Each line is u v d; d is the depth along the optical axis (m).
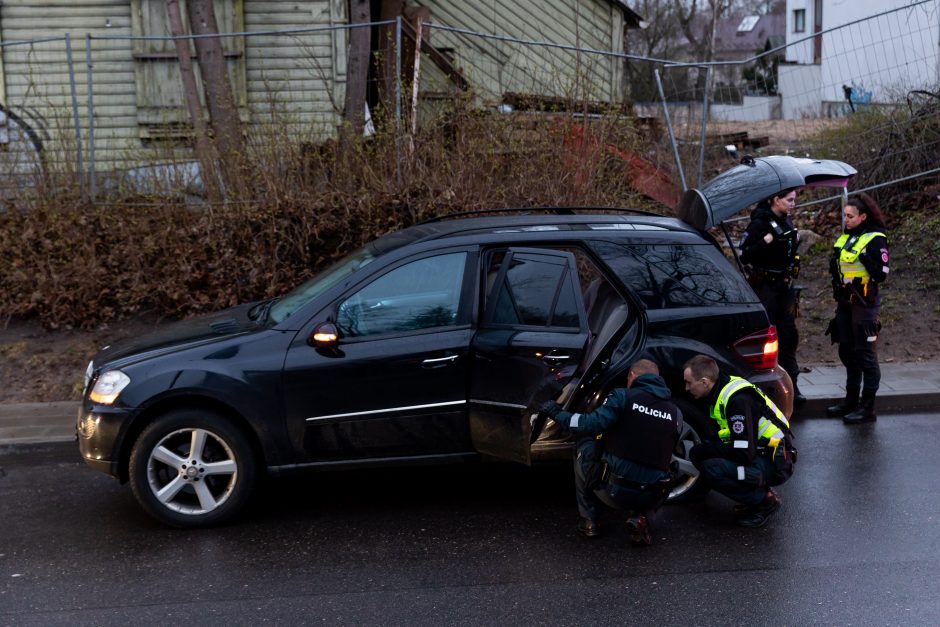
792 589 4.36
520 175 9.34
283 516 5.46
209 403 5.23
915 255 9.80
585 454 4.91
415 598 4.34
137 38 9.46
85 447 5.18
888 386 7.47
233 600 4.35
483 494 5.78
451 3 14.03
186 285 9.09
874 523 5.14
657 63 9.85
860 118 11.08
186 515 5.20
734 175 6.39
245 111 12.45
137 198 9.35
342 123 9.74
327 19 12.49
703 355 5.16
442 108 9.66
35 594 4.45
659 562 4.71
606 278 5.34
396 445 5.25
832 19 33.16
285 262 9.23
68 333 8.83
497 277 5.28
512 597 4.34
